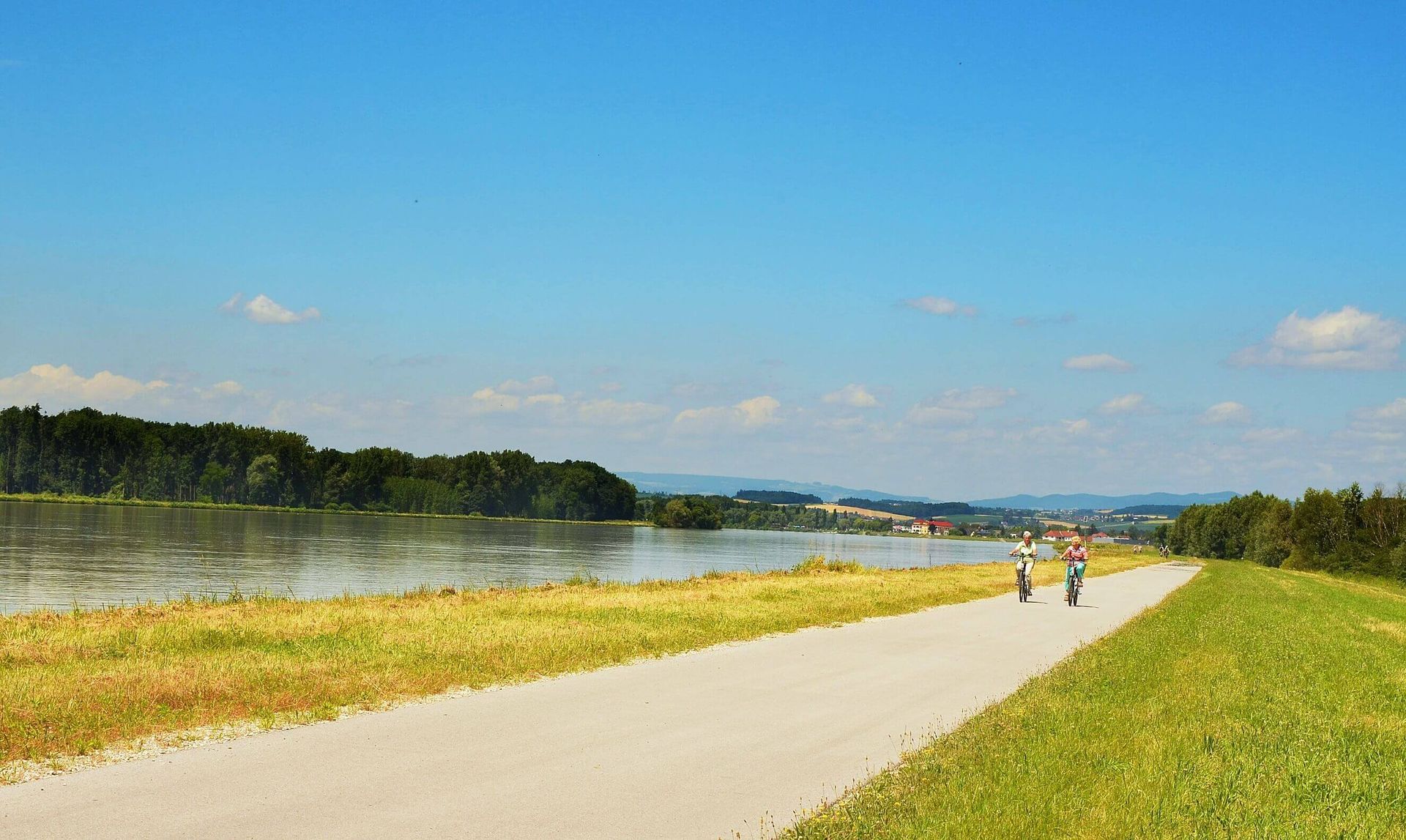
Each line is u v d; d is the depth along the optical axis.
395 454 178.12
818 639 17.80
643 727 10.23
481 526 143.88
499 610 19.52
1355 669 16.16
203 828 6.73
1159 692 12.84
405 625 16.45
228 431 158.12
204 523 99.56
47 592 31.89
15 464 145.00
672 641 16.14
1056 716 11.05
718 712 11.12
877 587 29.14
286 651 13.64
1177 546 141.00
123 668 11.85
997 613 24.59
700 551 97.62
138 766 8.22
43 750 8.47
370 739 9.35
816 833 7.02
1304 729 10.96
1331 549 79.81
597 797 7.81
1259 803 8.07
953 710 11.67
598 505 191.50
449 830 6.88
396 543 78.25
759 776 8.62
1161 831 7.22
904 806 7.63
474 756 8.86
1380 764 9.62
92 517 100.75
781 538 181.88
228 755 8.64
